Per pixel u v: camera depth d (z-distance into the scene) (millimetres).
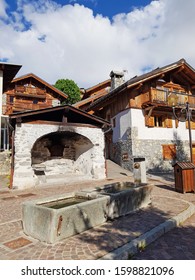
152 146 14758
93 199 4695
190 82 17562
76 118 11938
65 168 13352
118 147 15867
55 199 5070
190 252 3504
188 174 8172
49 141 12891
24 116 9828
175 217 5000
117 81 18922
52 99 23422
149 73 14312
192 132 16844
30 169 9875
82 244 3648
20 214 5684
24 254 3369
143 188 6043
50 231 3711
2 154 14211
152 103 13922
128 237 3898
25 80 22422
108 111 17781
